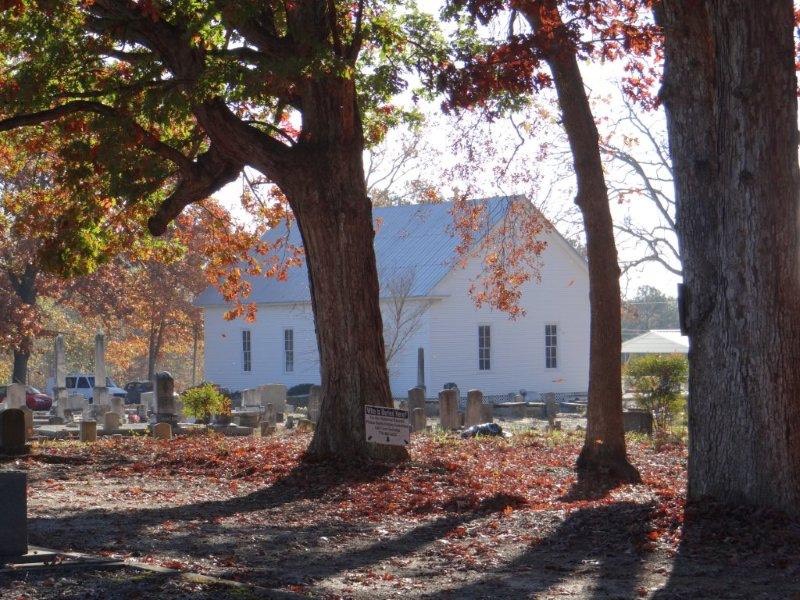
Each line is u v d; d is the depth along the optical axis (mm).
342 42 20359
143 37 18719
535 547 12250
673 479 20703
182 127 23016
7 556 10312
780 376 12281
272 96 20375
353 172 20188
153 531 13406
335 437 20344
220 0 16953
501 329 54469
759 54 12156
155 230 20891
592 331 20828
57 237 23156
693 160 13211
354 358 20359
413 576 10836
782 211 12273
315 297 20547
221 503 16406
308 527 14070
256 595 8969
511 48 17875
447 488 17906
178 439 27703
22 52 21391
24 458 22141
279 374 59094
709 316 12781
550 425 34312
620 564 10977
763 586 9750
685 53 13453
